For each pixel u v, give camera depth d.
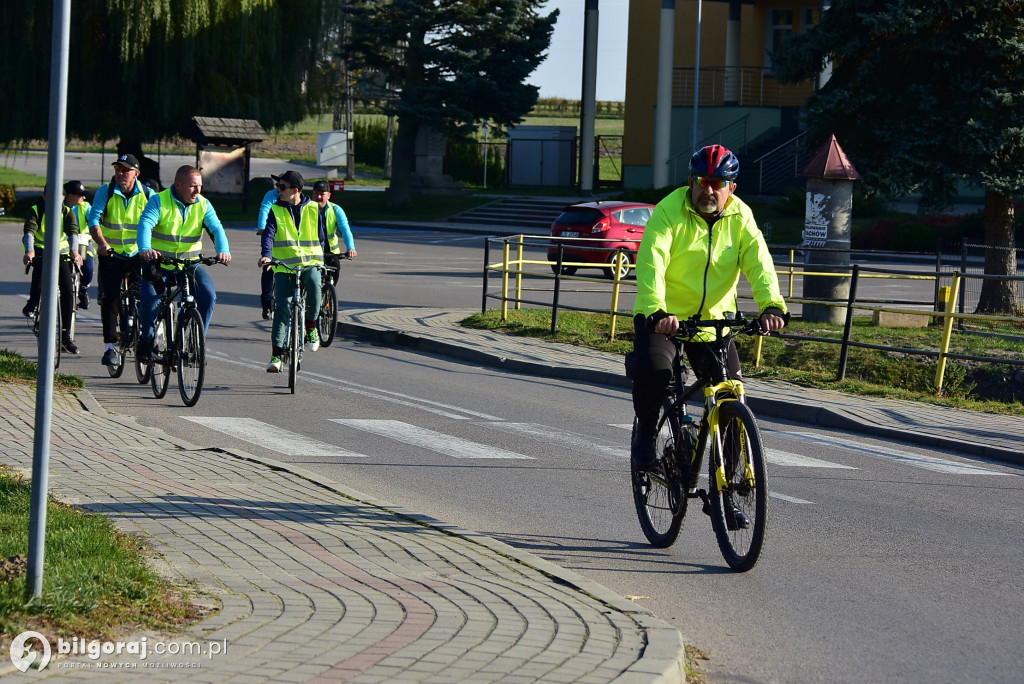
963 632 6.27
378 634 5.32
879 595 6.90
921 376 16.06
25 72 52.03
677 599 6.76
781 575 7.28
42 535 5.28
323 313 17.95
